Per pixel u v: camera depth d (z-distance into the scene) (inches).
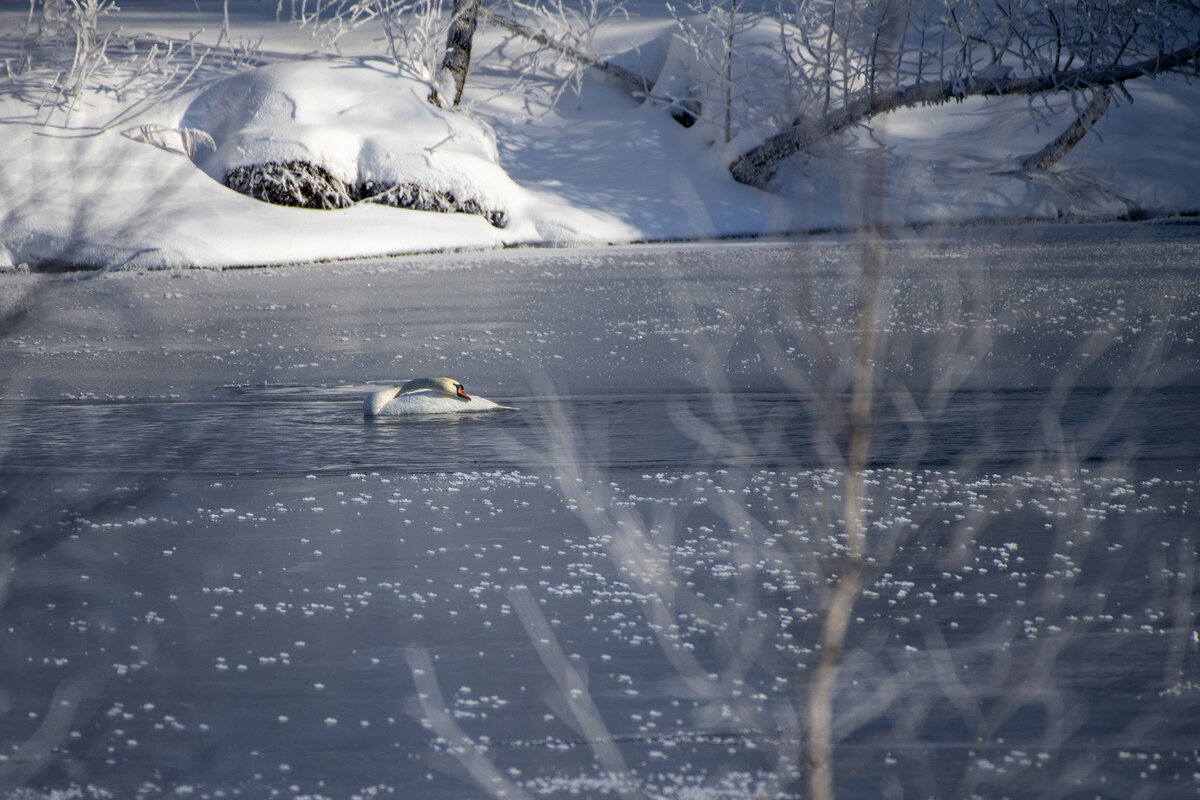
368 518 1037.8
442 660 726.5
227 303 2522.1
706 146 4229.8
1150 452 1221.7
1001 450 1219.2
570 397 1579.7
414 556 932.0
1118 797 553.3
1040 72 3467.0
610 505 1068.5
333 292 2687.0
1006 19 3329.2
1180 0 3595.0
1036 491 1079.0
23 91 3474.4
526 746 614.5
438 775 585.9
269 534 990.4
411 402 1488.7
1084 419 1359.5
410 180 3644.2
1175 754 595.2
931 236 483.8
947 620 775.7
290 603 828.0
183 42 4534.9
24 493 1007.6
